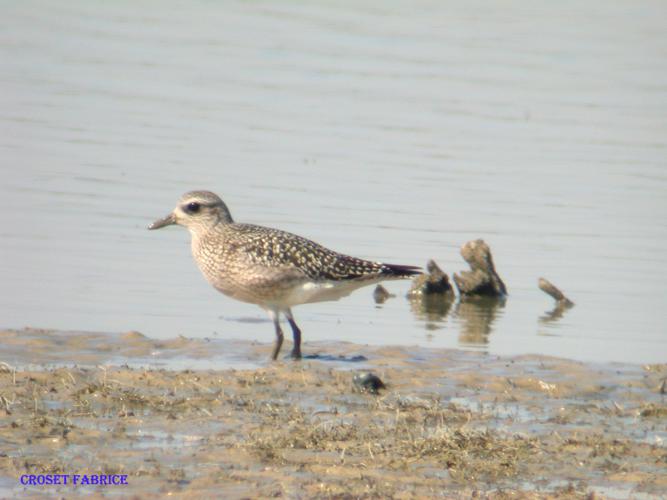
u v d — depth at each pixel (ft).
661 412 35.81
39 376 36.86
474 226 62.90
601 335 48.91
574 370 41.04
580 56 98.43
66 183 66.69
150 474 29.30
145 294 51.80
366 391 37.19
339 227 61.21
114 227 60.70
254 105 83.56
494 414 35.19
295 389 37.11
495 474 29.89
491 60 96.12
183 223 43.45
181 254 58.34
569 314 52.54
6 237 58.29
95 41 97.96
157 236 60.59
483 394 37.65
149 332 46.14
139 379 37.29
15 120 77.30
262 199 65.05
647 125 82.23
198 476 29.22
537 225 63.67
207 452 30.83
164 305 50.31
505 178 70.85
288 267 41.45
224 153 73.10
